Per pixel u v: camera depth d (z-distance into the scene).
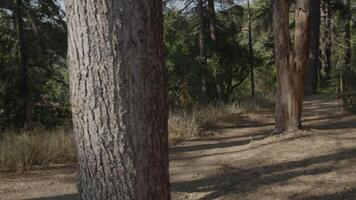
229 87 25.30
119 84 3.19
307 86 20.94
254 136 10.34
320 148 7.75
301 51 8.92
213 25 23.28
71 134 10.13
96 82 3.20
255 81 35.47
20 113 18.17
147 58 3.24
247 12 30.91
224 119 13.29
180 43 23.11
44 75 19.05
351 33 36.09
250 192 6.08
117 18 3.15
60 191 7.00
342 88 13.22
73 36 3.23
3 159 8.28
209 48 23.31
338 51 25.98
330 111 12.71
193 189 6.59
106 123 3.22
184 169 7.82
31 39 17.70
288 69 9.07
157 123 3.33
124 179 3.25
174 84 20.77
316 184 6.06
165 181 3.40
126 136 3.23
